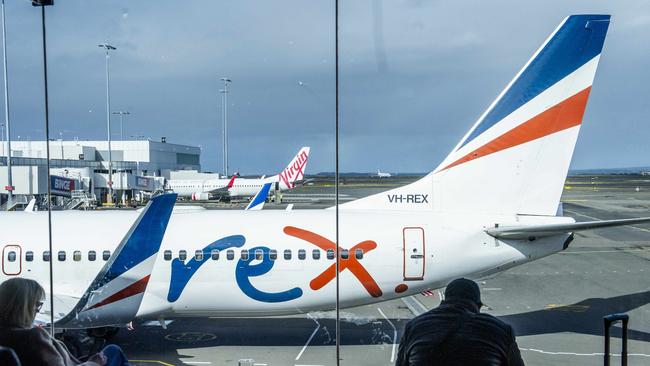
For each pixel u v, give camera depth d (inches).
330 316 1041.5
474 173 872.3
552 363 759.7
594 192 5182.1
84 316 781.3
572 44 833.5
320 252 839.7
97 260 847.7
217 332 938.7
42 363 240.1
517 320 1012.5
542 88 847.7
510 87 855.1
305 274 840.3
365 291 851.4
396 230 849.5
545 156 856.3
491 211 871.7
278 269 837.8
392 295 861.2
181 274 834.2
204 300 847.7
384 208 896.9
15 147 1791.3
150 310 840.9
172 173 4074.8
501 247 852.6
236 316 876.0
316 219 870.4
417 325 232.1
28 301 246.1
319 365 764.0
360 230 852.6
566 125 848.3
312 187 4256.9
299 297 848.9
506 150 863.1
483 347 216.2
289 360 786.2
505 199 868.0
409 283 851.4
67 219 890.7
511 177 864.3
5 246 848.9
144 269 797.9
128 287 797.9
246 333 932.0
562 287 1326.3
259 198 1428.4
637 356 770.2
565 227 792.3
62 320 752.3
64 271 845.2
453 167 880.3
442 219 863.7
